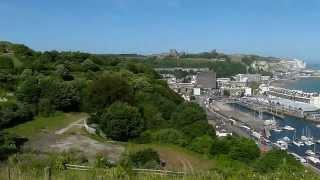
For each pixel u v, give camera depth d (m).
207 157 74.00
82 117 94.81
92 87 101.50
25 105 89.75
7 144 59.28
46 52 147.75
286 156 75.06
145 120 95.38
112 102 99.19
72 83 104.62
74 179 31.58
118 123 79.62
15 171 32.06
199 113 106.19
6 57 128.75
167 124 98.75
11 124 81.69
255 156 77.31
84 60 154.12
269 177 35.16
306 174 36.81
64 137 74.56
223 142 79.12
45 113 92.69
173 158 69.88
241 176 35.28
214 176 34.41
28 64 128.25
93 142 72.38
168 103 111.62
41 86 96.75
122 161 51.84
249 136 192.75
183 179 33.47
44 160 42.59
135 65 168.75
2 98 94.62
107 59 173.00
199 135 96.06
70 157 48.56
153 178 33.44
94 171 34.34
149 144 78.62
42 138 72.56
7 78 108.12
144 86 121.88
